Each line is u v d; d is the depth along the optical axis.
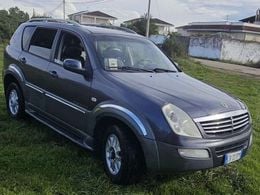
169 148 2.72
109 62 3.42
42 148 3.63
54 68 3.75
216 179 3.28
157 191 2.98
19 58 4.39
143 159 2.89
